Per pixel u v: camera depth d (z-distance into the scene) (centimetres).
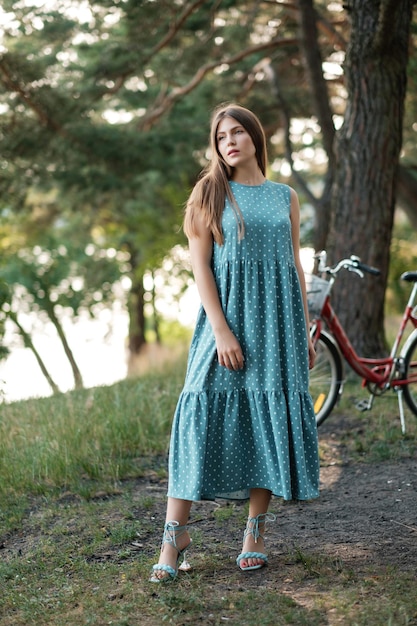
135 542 363
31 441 496
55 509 411
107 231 2212
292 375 307
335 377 543
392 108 675
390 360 540
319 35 1194
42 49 1157
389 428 533
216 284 312
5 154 1199
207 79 1342
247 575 316
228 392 308
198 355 314
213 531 371
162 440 522
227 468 308
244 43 1210
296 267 322
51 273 2284
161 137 1304
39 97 1151
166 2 1080
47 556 354
